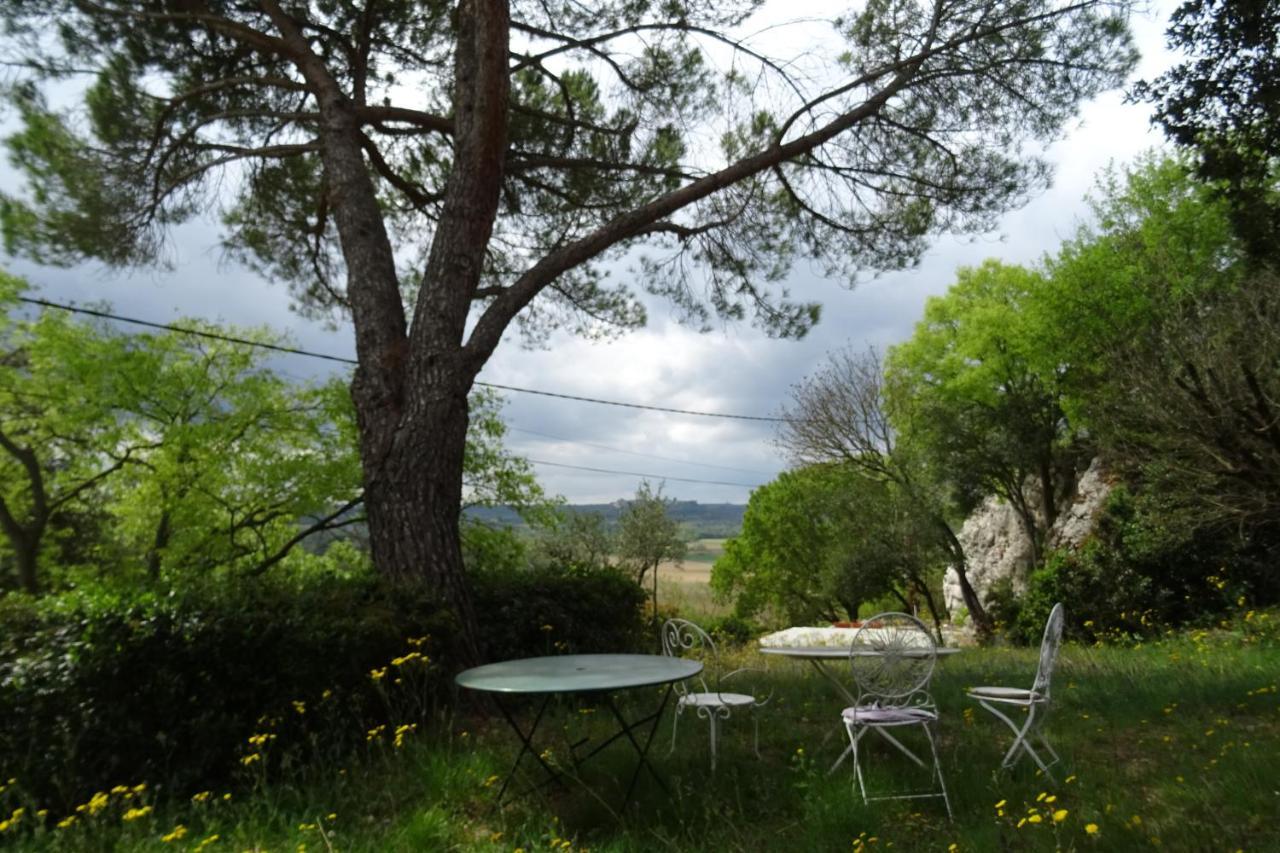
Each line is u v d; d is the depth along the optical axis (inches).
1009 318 918.4
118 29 344.8
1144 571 576.7
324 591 230.4
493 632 298.5
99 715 175.6
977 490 983.6
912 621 179.9
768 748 213.6
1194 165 407.5
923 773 184.5
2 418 547.2
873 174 383.6
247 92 400.2
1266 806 151.3
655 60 407.5
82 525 673.0
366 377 289.3
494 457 512.7
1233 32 375.2
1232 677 288.8
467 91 315.9
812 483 1101.1
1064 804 161.5
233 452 524.1
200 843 150.5
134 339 531.2
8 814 163.8
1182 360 340.8
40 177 365.7
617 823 160.1
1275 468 333.4
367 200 319.0
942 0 359.3
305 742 198.8
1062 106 359.6
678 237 399.9
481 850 147.3
